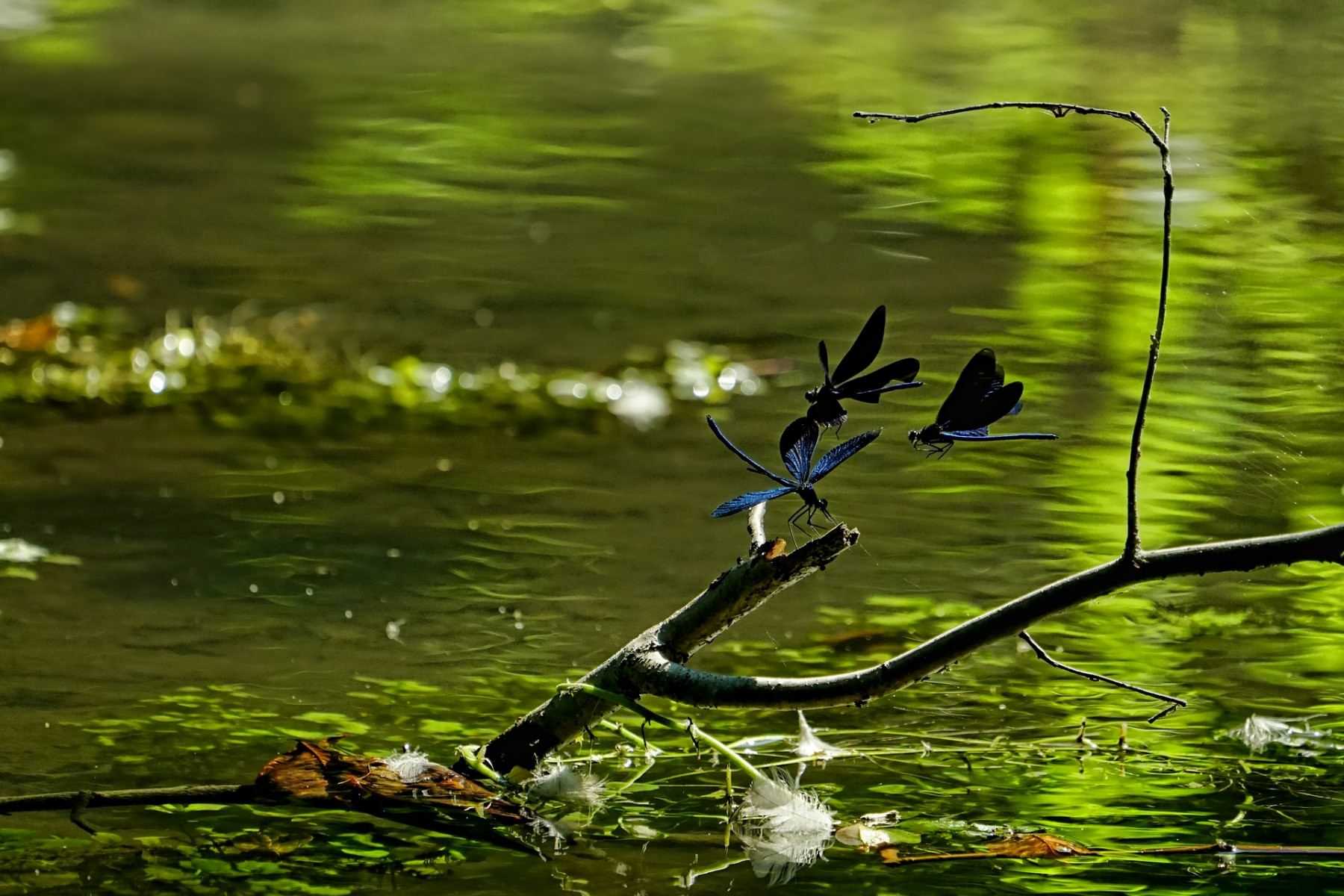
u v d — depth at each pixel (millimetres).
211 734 5742
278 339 10953
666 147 17016
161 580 7238
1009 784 5504
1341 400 9602
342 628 6770
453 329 11359
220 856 4914
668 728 5871
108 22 24047
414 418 9625
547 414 9781
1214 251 12461
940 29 22031
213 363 10469
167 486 8484
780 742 5863
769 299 12047
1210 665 6527
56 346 10633
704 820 5234
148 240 13477
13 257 12836
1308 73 18062
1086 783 5520
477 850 4992
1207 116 16375
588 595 7172
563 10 24859
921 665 4809
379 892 4719
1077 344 10734
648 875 4840
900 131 16922
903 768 5629
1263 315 11102
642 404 9945
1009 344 10789
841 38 22016
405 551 7664
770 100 19031
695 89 19781
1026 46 20547
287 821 5156
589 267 12953
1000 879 4809
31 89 19484
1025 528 8000
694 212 14547
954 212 14133
